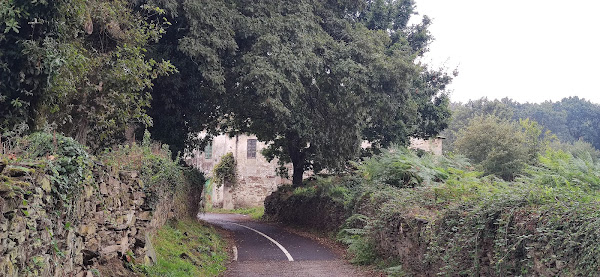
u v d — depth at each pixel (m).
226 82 17.84
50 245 5.03
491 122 35.47
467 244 7.66
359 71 18.94
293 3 18.66
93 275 6.73
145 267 8.74
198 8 15.05
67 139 6.12
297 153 27.33
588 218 5.42
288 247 16.58
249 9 17.28
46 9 8.21
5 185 3.94
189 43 15.20
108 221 7.63
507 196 7.30
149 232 11.01
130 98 11.47
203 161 45.44
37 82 8.20
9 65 8.06
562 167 8.94
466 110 58.53
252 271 11.77
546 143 31.80
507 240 6.65
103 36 11.48
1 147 5.24
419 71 20.59
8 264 3.89
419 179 15.16
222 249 15.51
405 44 25.86
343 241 16.25
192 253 12.34
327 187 21.36
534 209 6.52
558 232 5.69
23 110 8.09
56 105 8.77
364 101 19.36
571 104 63.00
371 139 24.98
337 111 20.45
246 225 26.12
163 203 13.38
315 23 19.03
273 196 30.94
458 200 10.02
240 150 42.56
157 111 17.02
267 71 16.02
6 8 7.69
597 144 59.84
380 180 15.97
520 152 30.81
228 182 42.72
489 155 31.06
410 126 26.08
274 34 17.20
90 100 10.77
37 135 5.94
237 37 17.48
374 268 11.99
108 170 7.82
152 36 12.91
